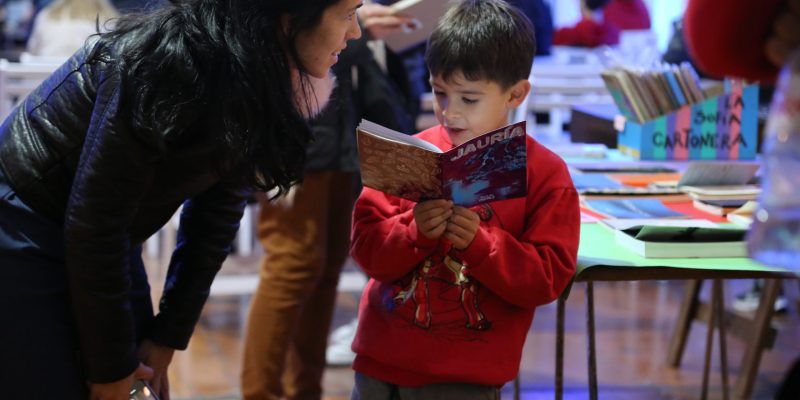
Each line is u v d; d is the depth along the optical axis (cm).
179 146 169
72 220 167
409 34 299
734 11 128
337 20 165
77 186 167
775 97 133
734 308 447
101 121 165
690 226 207
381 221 195
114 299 173
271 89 163
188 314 203
